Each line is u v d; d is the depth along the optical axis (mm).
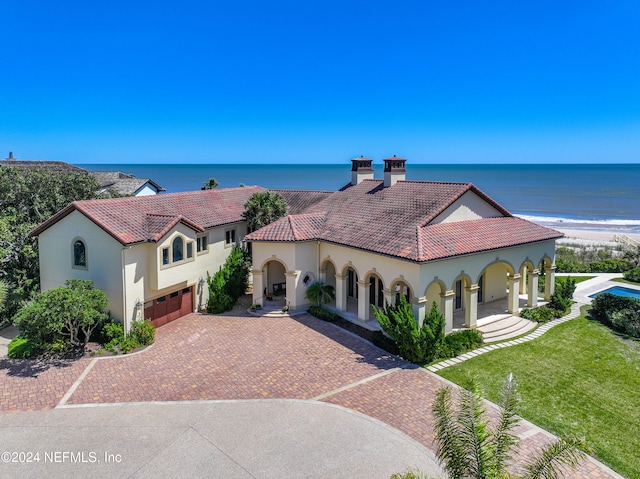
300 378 21078
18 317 22203
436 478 13992
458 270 25281
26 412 18094
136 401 18984
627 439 16406
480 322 27359
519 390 19875
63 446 15836
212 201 35219
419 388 20062
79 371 21828
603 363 22500
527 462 14938
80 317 22828
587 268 42906
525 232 29297
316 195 40531
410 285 24281
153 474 14406
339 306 29922
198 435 16516
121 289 25141
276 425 17141
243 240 30688
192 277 29859
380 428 16953
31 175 36469
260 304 30938
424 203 28719
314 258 31000
